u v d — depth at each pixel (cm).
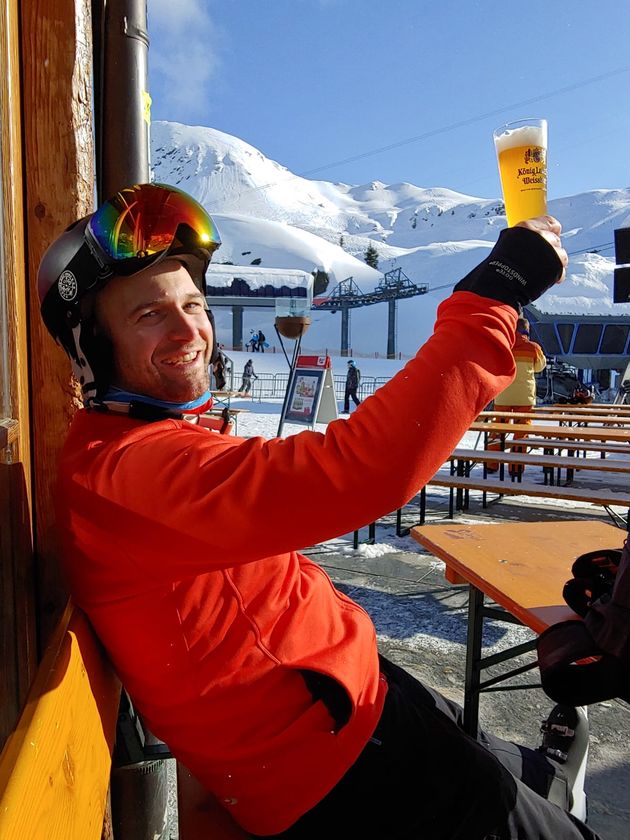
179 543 96
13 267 128
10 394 127
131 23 178
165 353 114
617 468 488
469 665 217
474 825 121
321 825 116
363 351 7844
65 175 140
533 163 127
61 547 112
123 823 171
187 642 107
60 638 97
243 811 120
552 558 209
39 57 137
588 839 138
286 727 112
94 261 108
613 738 254
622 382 1653
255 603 112
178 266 117
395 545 501
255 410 1722
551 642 139
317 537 94
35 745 71
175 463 97
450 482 496
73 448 111
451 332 99
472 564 203
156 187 113
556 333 2850
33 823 67
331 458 91
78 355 117
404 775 120
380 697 126
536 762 166
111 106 178
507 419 839
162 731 117
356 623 130
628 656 124
